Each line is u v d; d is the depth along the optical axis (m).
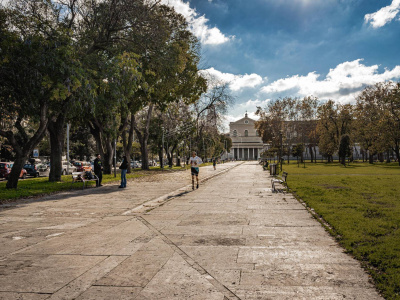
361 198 10.65
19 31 15.07
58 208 10.19
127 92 17.48
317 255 4.82
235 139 122.31
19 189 16.17
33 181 22.52
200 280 3.89
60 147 21.97
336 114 62.62
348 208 8.67
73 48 15.16
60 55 14.48
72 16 18.30
